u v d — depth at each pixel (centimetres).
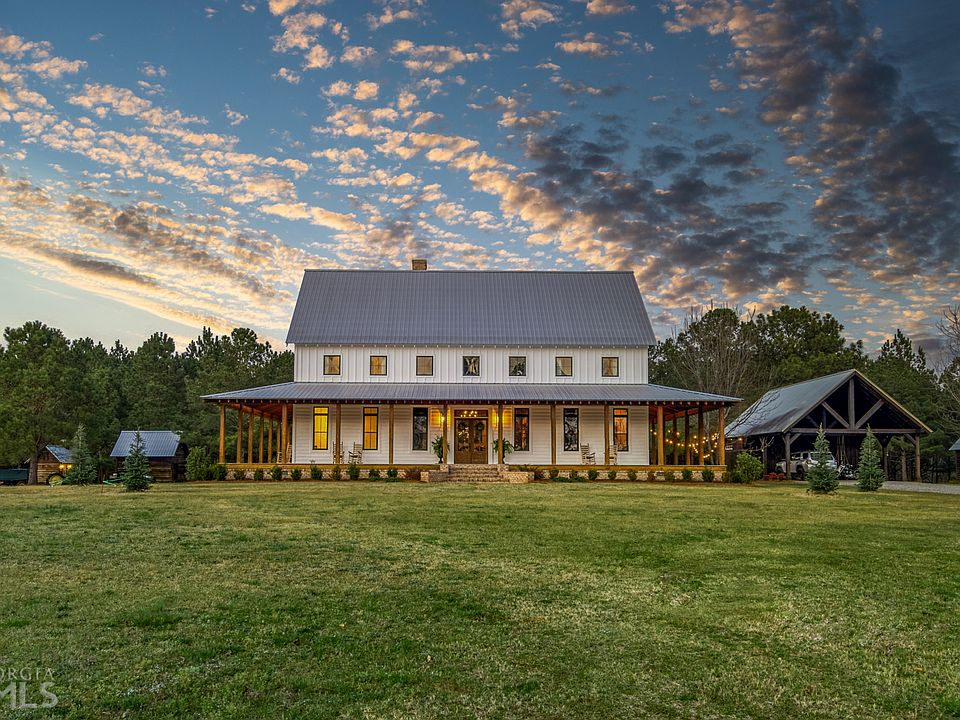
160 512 1678
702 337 5328
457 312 3734
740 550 1212
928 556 1159
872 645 727
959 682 628
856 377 3559
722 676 641
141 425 4847
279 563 1084
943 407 4125
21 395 3838
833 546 1249
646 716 560
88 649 690
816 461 2406
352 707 570
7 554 1148
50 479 3778
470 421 3453
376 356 3547
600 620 804
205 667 647
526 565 1087
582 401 3198
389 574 1014
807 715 565
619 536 1355
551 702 583
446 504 1897
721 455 3253
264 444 4353
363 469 3148
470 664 663
